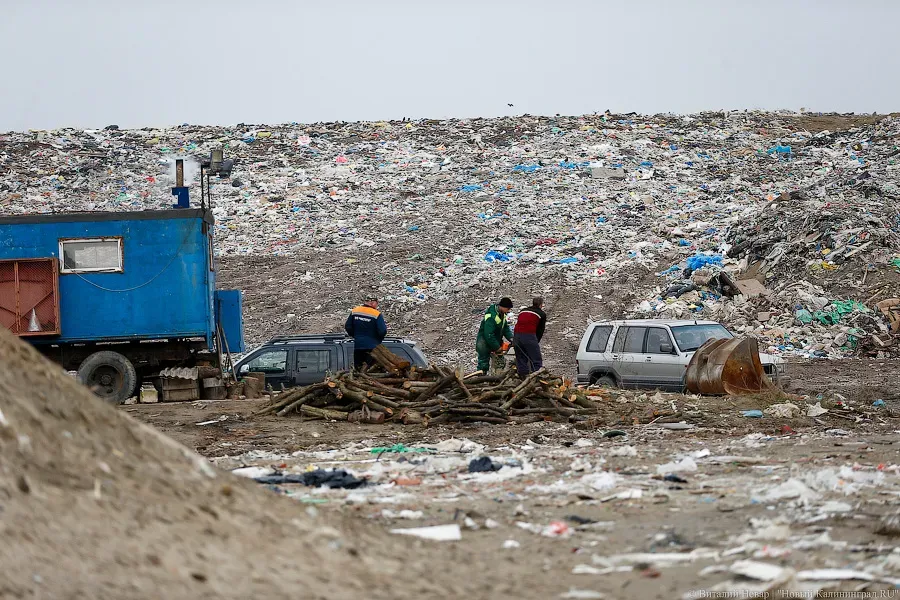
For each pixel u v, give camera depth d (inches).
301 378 3070.9
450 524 1098.1
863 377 3779.5
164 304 2878.9
